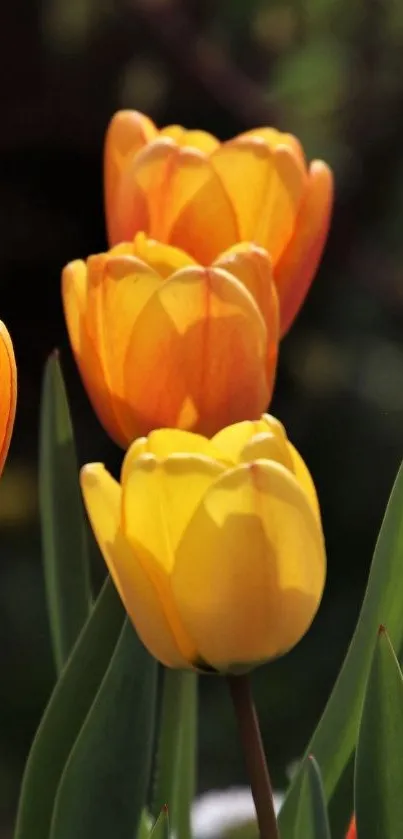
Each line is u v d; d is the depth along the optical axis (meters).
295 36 2.67
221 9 2.70
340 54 2.58
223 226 0.83
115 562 0.71
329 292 2.81
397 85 2.55
